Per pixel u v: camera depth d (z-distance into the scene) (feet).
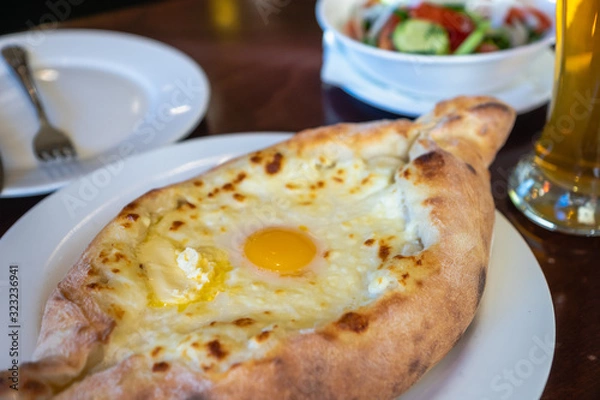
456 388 1.11
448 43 2.16
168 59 2.11
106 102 2.00
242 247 1.26
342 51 2.13
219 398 1.01
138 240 1.26
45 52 2.21
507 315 1.22
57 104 2.00
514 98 1.87
